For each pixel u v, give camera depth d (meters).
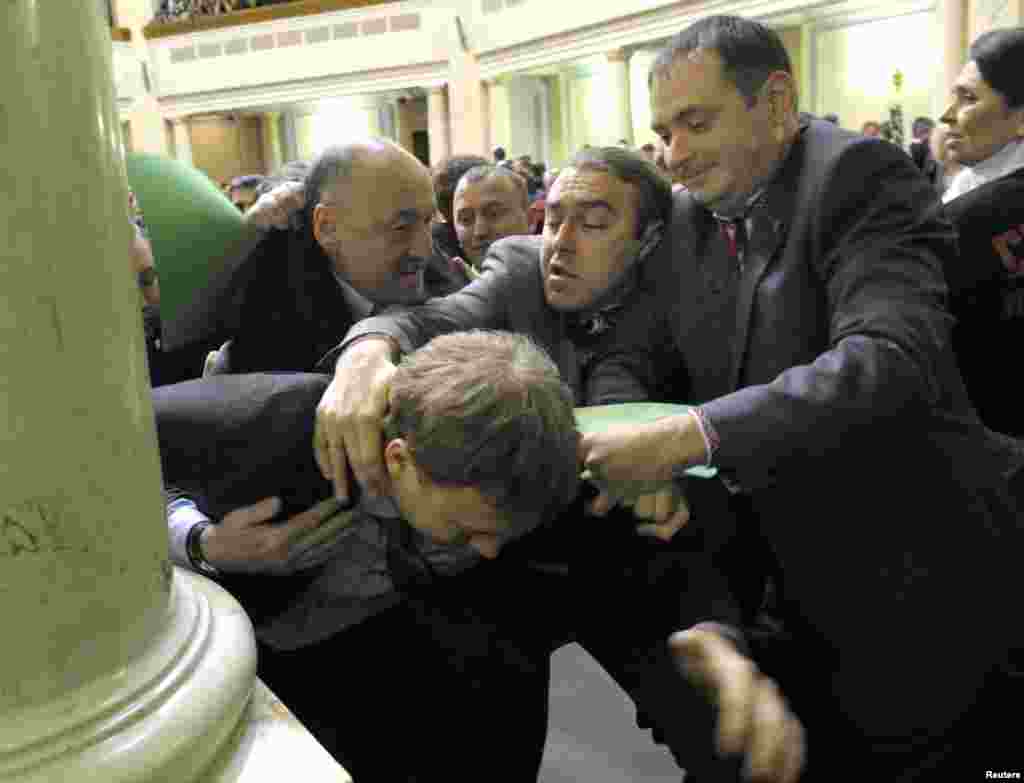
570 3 12.00
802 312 1.21
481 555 1.02
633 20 10.99
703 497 1.08
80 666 0.58
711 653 0.94
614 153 1.20
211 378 0.98
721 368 1.33
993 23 6.37
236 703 0.67
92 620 0.59
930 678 1.25
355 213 1.19
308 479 0.94
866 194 1.16
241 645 0.72
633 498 0.99
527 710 1.09
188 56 16.81
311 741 0.70
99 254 0.60
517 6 13.05
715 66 1.17
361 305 1.31
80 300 0.58
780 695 0.94
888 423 1.12
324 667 1.14
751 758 0.90
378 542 1.07
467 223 2.19
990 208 1.73
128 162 1.15
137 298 0.67
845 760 1.33
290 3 15.63
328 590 1.09
